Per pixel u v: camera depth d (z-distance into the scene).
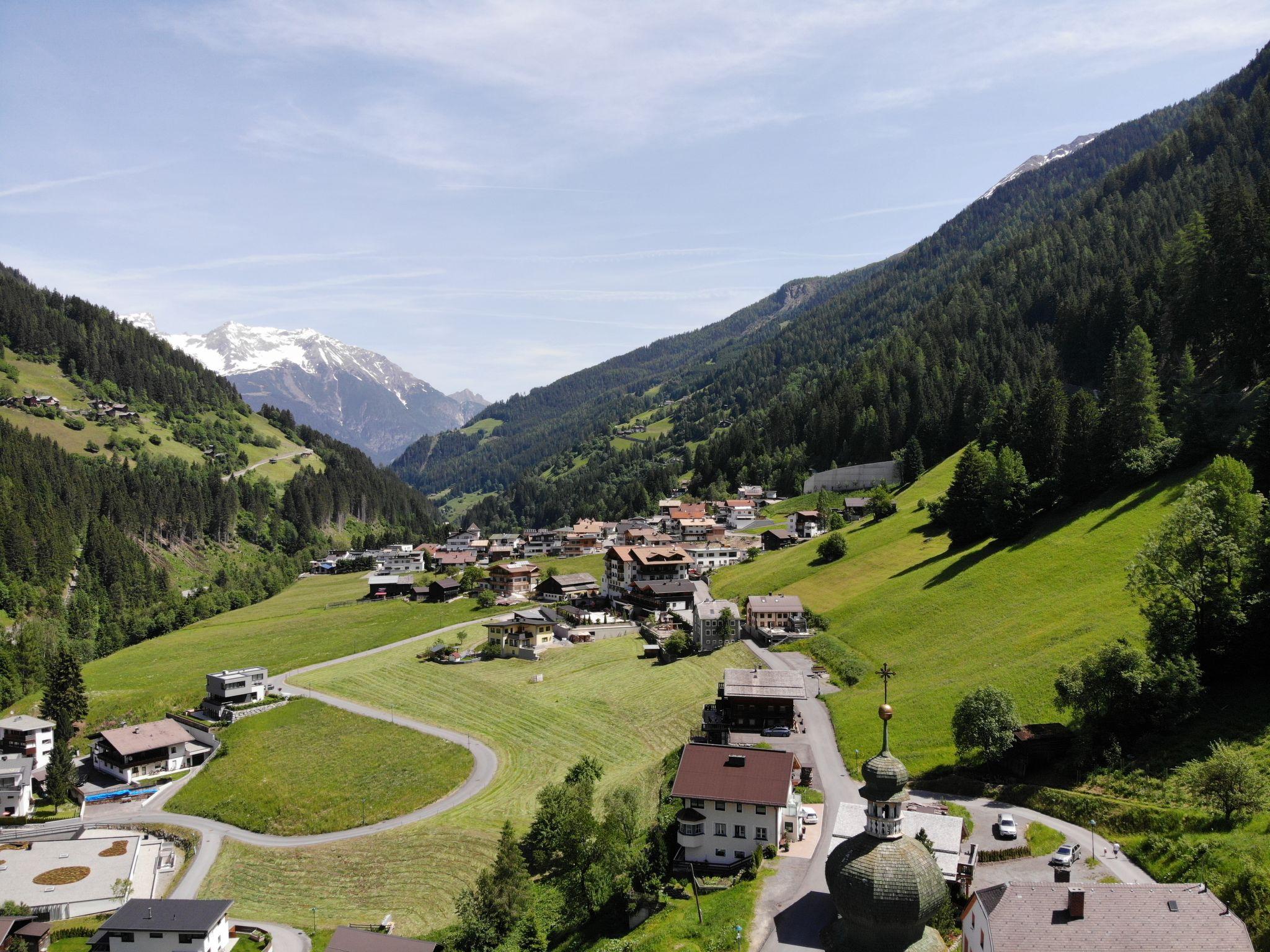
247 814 123.25
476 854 102.94
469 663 172.88
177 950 86.31
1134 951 48.47
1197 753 80.62
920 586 150.12
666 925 68.19
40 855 111.62
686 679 143.00
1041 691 101.00
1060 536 143.75
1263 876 58.62
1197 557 91.69
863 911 40.00
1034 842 75.50
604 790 107.44
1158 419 151.12
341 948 80.25
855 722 110.12
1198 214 182.50
